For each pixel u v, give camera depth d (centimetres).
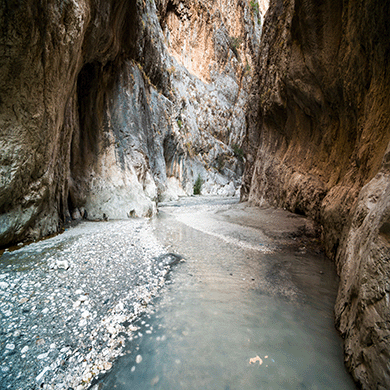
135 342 309
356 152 590
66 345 296
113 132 1276
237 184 4944
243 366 270
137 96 1547
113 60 1243
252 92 2056
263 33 1786
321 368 264
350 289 308
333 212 625
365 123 536
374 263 243
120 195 1190
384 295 215
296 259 634
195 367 269
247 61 5862
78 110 1086
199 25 4697
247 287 470
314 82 884
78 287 434
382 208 269
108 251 634
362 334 233
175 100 3356
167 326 343
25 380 244
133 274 515
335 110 811
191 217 1331
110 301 401
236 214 1362
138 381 250
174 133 2912
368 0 457
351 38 574
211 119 4600
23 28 495
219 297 429
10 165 549
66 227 863
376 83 493
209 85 4825
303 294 440
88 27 850
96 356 282
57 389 237
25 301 373
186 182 3450
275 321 355
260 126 1844
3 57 489
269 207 1366
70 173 1050
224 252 695
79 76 1077
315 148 1007
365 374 216
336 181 775
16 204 601
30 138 585
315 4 759
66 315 352
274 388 241
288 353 289
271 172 1427
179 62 4381
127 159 1320
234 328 339
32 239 662
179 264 596
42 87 588
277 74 1256
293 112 1184
